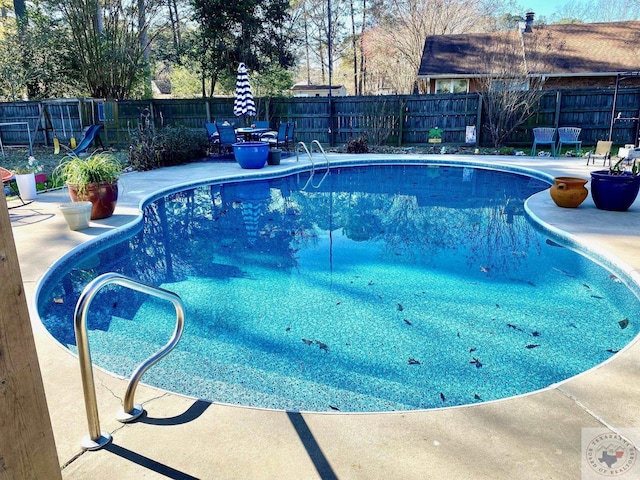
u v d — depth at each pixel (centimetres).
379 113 1362
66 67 1561
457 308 379
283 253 534
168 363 299
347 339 331
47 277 404
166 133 1151
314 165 1111
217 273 469
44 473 117
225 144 1189
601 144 993
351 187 938
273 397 265
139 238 592
